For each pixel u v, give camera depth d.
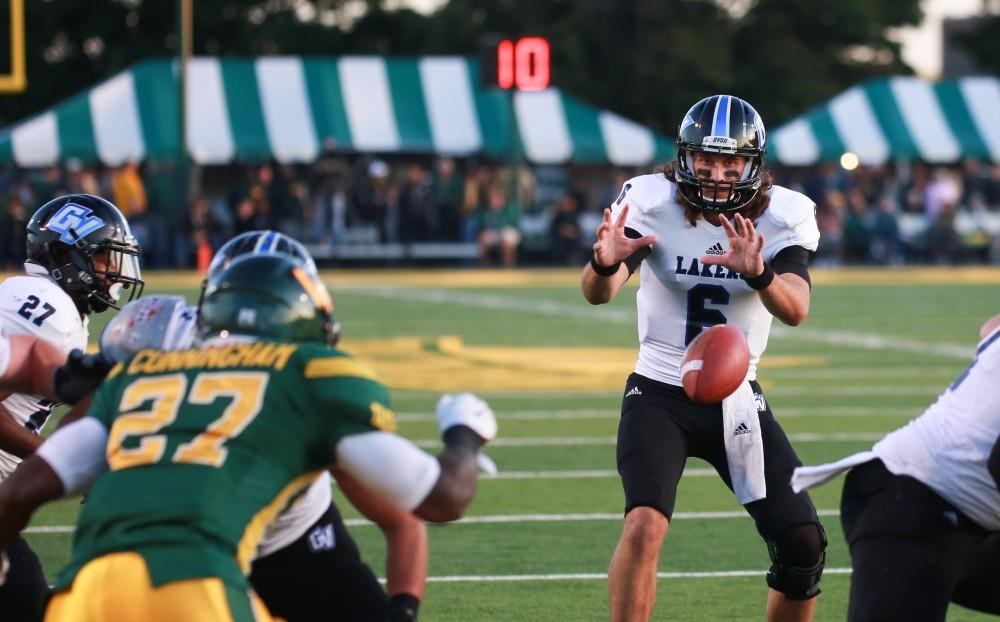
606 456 28.77
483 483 26.30
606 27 115.25
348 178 90.31
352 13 116.94
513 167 79.69
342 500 24.89
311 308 11.38
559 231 81.19
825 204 83.12
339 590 12.52
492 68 72.25
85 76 110.69
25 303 14.63
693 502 24.98
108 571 10.11
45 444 11.04
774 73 116.31
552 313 56.00
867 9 119.75
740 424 15.41
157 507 10.24
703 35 114.88
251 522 10.43
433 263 81.44
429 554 21.28
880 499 12.54
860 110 85.06
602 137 81.00
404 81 80.19
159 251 74.50
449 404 11.39
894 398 35.88
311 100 78.31
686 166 15.60
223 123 76.62
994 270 80.88
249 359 10.81
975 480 12.14
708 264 14.95
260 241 12.59
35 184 70.56
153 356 11.16
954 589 12.80
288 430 10.59
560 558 21.08
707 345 14.13
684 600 18.94
